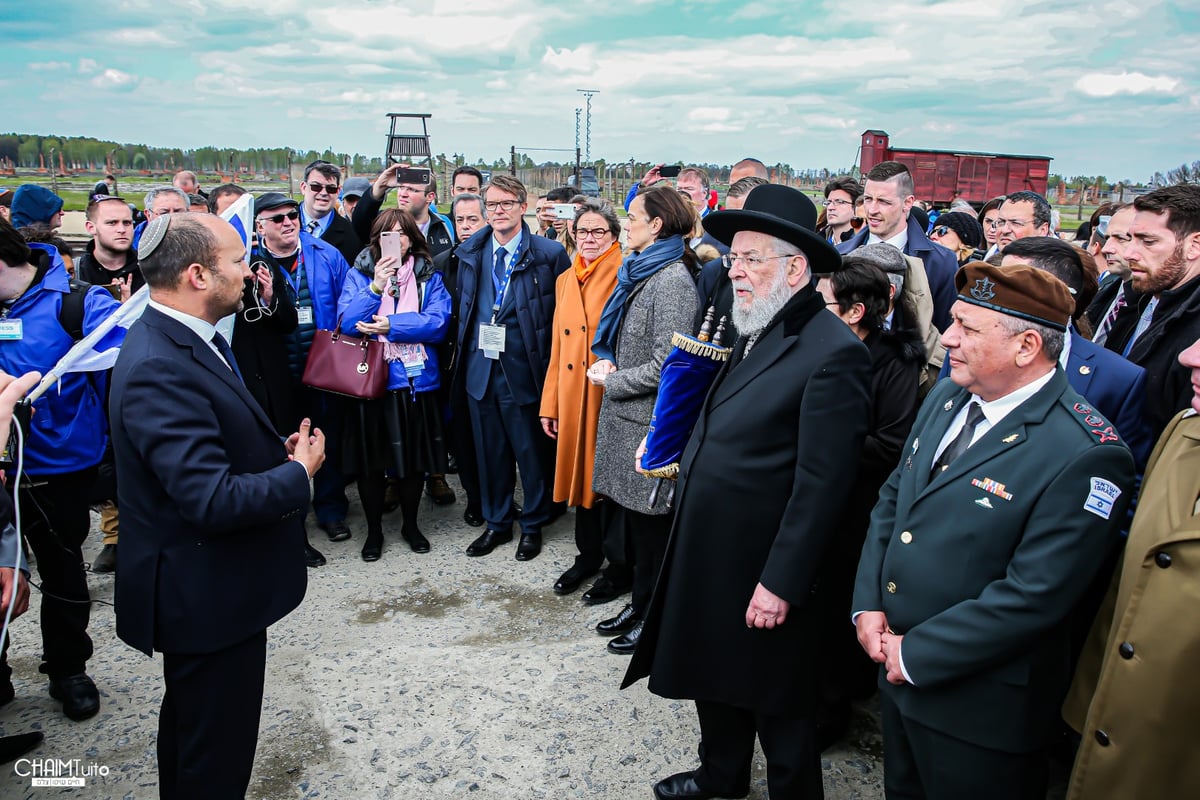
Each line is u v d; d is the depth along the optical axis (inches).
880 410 100.7
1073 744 90.0
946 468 71.0
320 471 175.9
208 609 76.4
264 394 154.6
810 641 84.6
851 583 104.2
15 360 109.0
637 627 136.1
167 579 75.4
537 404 165.0
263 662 83.6
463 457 181.8
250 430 80.0
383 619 144.5
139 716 116.5
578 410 150.8
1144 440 87.4
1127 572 63.9
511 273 161.3
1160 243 95.3
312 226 199.0
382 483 168.6
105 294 117.3
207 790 80.7
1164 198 95.2
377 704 118.4
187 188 293.7
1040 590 62.6
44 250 114.9
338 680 124.7
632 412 128.0
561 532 184.5
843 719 109.5
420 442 166.9
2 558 81.8
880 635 75.1
